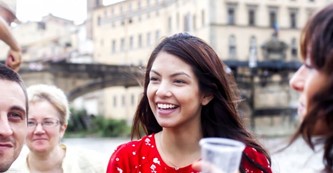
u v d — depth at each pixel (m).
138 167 2.20
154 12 51.97
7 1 2.79
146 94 2.32
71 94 39.97
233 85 2.33
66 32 52.38
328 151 1.33
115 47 56.06
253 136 2.30
